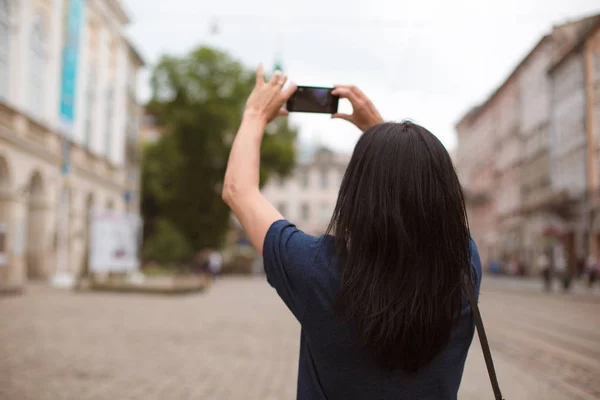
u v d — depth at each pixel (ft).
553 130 142.41
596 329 40.37
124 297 67.05
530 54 158.71
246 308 57.16
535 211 156.04
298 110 6.06
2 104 71.31
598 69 118.62
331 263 4.53
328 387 4.53
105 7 109.19
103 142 112.27
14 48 75.15
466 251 4.60
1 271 73.67
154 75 152.05
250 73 156.97
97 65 106.83
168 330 36.83
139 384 21.08
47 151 84.94
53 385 20.52
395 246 4.42
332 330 4.42
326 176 265.75
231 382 21.89
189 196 156.76
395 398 4.42
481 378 23.26
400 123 4.89
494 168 200.23
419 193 4.50
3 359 24.99
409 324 4.29
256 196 5.02
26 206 81.46
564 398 19.97
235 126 152.46
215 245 160.15
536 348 31.55
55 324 37.63
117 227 75.82
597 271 109.09
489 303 65.26
